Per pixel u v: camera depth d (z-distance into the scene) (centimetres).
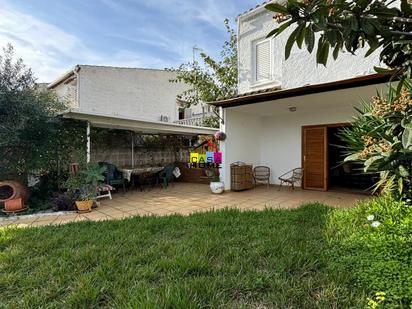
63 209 654
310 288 254
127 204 726
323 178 895
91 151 994
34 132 689
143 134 1176
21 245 379
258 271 292
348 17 186
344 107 841
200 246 356
